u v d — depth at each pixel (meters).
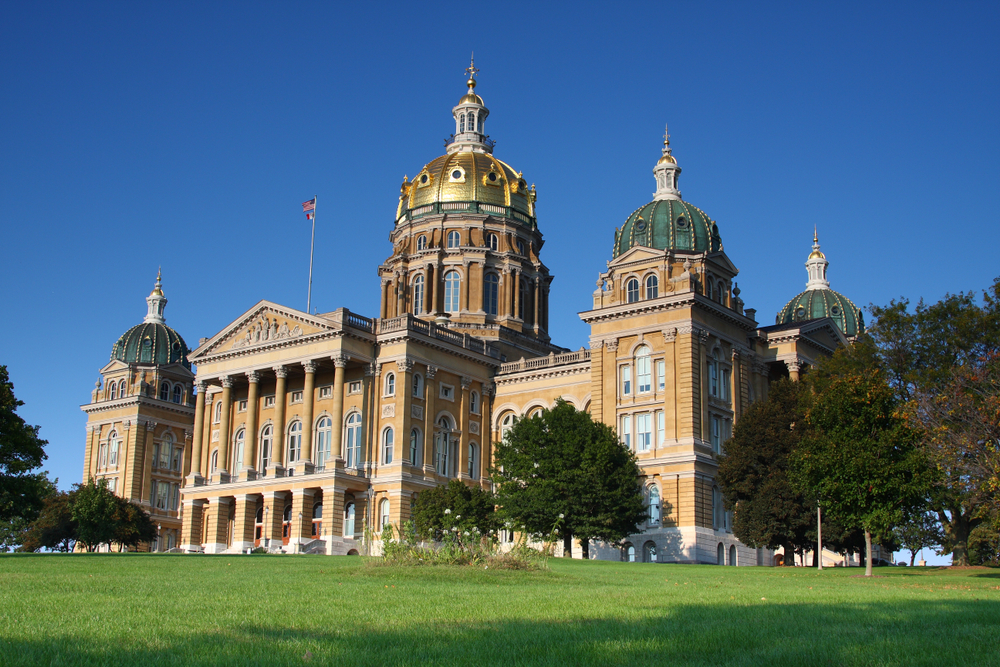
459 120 127.38
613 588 37.25
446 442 97.62
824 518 71.12
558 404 79.31
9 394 73.50
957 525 69.31
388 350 95.06
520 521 74.50
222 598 28.23
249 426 98.38
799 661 17.17
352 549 90.38
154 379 133.00
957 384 65.62
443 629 20.89
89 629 19.84
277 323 98.69
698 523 80.31
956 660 17.50
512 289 115.00
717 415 85.50
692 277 85.69
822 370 77.69
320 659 16.64
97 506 108.25
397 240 119.62
